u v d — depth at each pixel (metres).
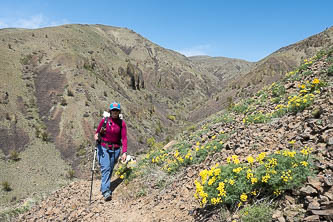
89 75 110.88
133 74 146.25
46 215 5.87
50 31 154.88
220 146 6.27
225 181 3.59
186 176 5.45
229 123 9.07
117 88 124.69
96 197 5.88
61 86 98.06
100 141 5.68
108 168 5.65
